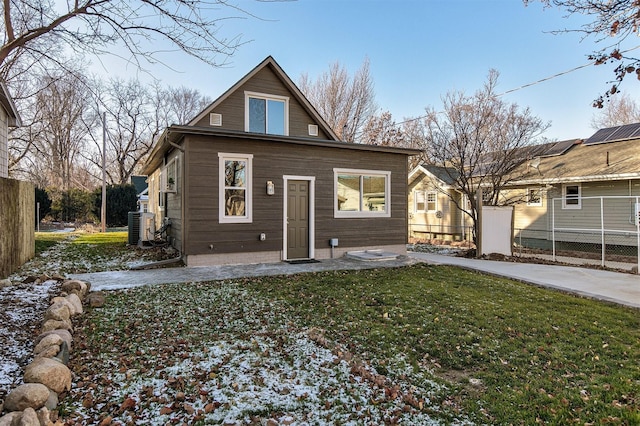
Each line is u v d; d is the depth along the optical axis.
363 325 4.76
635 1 3.54
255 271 8.21
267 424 2.67
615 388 3.21
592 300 6.23
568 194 14.58
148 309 5.29
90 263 9.23
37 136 22.77
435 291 6.55
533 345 4.18
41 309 4.88
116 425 2.57
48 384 2.81
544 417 2.80
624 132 15.74
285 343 4.16
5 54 4.21
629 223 12.88
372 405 2.95
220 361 3.65
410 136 23.38
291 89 12.02
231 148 9.08
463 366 3.68
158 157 12.80
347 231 10.73
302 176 10.02
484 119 13.38
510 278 7.98
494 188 13.24
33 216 9.53
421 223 19.64
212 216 8.87
